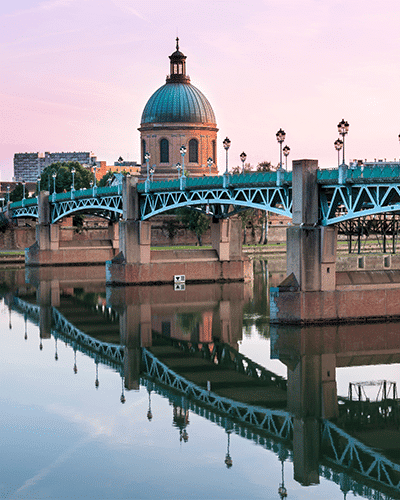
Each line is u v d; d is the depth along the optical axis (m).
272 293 74.31
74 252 151.75
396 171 66.06
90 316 85.94
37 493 35.78
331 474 38.91
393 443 43.66
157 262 112.56
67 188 199.88
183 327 78.25
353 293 74.62
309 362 61.75
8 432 44.53
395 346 66.38
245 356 64.69
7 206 181.00
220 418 47.81
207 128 191.75
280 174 78.69
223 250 115.75
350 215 70.75
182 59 197.62
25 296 103.38
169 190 103.19
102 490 36.09
